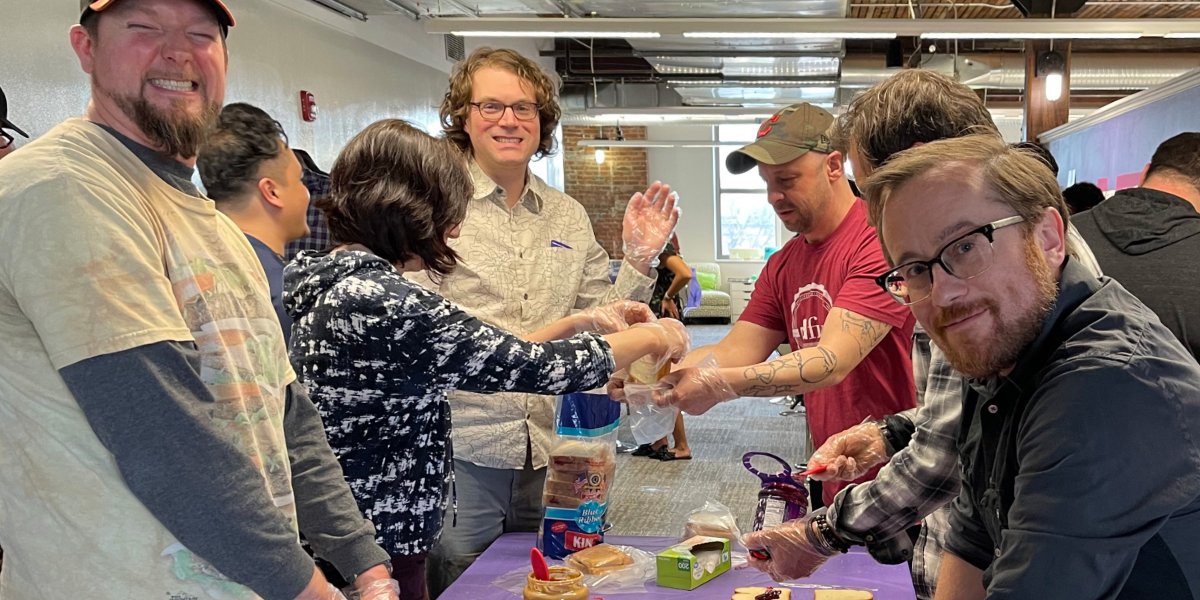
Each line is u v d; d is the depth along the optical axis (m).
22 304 1.02
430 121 7.44
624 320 2.01
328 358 1.53
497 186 2.27
